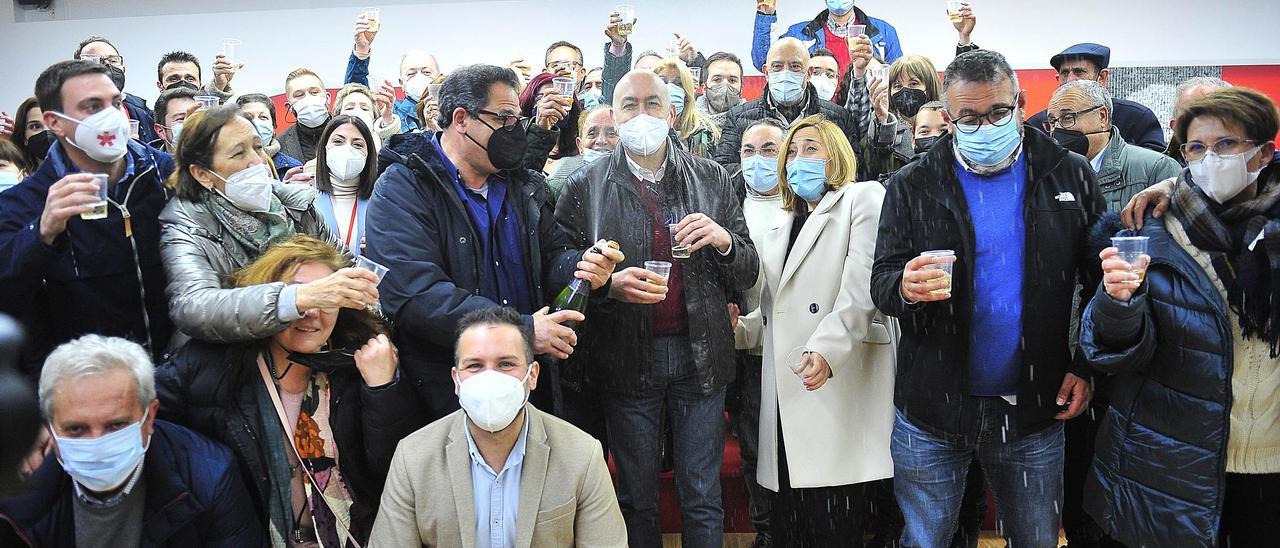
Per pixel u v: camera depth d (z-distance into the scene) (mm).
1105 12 6211
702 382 3119
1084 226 2893
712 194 3279
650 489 3162
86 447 2172
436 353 2814
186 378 2496
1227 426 2496
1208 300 2502
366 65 5422
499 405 2377
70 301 2645
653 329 3119
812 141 3324
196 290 2520
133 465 2252
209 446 2449
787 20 6363
